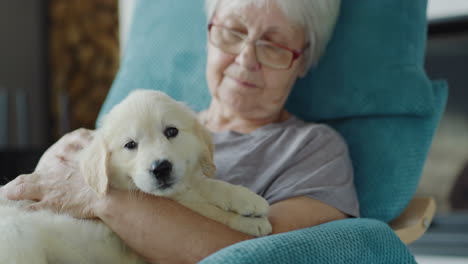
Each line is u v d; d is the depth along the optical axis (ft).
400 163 5.01
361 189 4.98
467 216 9.25
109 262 3.84
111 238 3.85
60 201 3.90
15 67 12.28
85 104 13.03
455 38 9.22
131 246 3.66
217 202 3.75
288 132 4.69
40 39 12.87
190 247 3.47
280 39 4.94
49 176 4.15
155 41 6.75
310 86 5.57
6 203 3.99
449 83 9.37
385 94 5.11
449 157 9.41
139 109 3.78
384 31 5.30
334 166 4.40
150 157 3.58
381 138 5.11
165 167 3.54
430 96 5.08
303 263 2.97
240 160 4.49
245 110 5.02
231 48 4.95
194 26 6.54
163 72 6.53
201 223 3.59
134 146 3.73
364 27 5.38
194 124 4.05
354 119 5.34
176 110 3.92
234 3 4.88
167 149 3.65
